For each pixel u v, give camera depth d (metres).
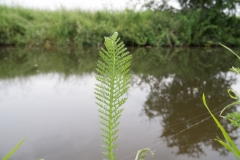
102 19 7.05
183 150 1.06
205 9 7.60
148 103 1.79
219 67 3.33
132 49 5.98
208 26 6.64
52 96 1.97
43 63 3.70
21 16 6.60
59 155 1.04
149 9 7.80
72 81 2.52
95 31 6.45
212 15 7.10
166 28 6.80
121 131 1.29
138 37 6.58
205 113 1.53
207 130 1.27
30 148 1.10
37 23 6.51
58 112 1.59
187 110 1.61
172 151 1.06
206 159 0.99
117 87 0.34
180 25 6.90
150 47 6.57
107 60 0.33
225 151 1.05
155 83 2.44
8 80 2.53
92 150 1.08
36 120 1.45
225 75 2.76
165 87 2.27
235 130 1.26
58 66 3.46
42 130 1.30
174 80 2.55
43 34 6.20
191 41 6.81
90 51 5.50
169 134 1.24
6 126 1.36
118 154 1.04
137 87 2.28
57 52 5.24
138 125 1.37
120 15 7.20
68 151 1.07
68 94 2.02
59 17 6.73
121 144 1.13
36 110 1.63
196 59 4.21
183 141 1.16
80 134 1.24
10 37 6.08
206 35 6.88
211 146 1.10
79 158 1.01
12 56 4.43
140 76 2.78
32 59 4.10
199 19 7.10
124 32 6.53
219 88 2.17
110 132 0.36
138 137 1.21
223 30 7.00
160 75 2.84
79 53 5.10
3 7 6.69
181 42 6.77
